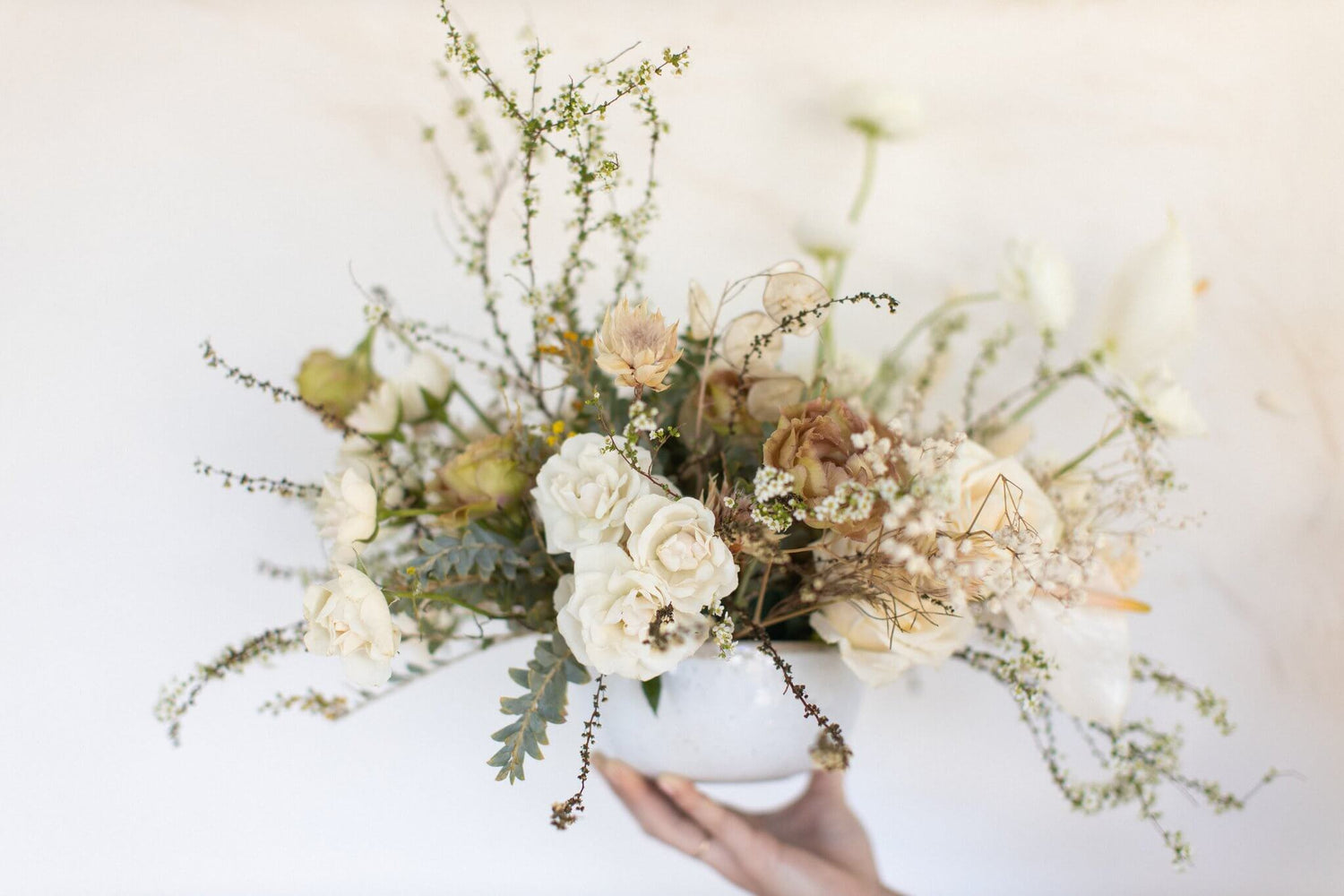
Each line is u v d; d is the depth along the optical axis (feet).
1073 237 4.20
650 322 2.12
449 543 2.26
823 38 4.17
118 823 3.90
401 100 4.05
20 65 3.92
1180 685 3.08
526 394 3.02
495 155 4.04
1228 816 4.20
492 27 4.05
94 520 3.92
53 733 3.88
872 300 2.31
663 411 2.60
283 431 4.01
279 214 4.02
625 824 4.10
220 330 3.99
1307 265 4.22
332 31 4.03
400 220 4.05
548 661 2.22
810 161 4.17
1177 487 2.97
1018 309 4.16
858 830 3.33
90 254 3.93
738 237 4.14
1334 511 4.22
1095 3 4.21
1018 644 2.57
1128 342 3.10
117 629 3.92
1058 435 4.17
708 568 2.07
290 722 4.00
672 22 4.12
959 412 4.13
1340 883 4.18
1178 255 3.05
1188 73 4.22
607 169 2.41
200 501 3.97
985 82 4.20
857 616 2.33
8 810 3.84
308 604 2.15
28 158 3.91
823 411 2.22
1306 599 4.22
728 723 2.44
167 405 3.96
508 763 2.10
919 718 4.19
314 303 4.02
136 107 3.96
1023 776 4.20
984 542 2.22
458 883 4.03
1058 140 4.21
